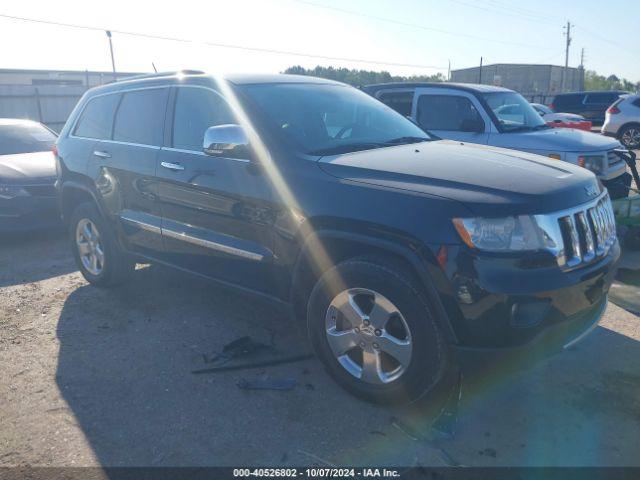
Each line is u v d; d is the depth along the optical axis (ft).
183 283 17.88
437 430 10.06
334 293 10.89
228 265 12.98
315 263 11.17
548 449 9.65
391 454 9.57
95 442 10.02
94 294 17.21
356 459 9.47
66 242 23.82
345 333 10.91
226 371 12.35
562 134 23.27
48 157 25.50
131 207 15.40
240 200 12.23
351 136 13.44
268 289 12.40
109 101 16.74
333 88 15.38
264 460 9.48
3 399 11.43
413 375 10.08
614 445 9.72
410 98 26.53
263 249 12.05
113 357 13.14
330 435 10.11
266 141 12.07
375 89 27.91
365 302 10.78
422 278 9.65
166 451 9.75
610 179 21.68
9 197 22.65
